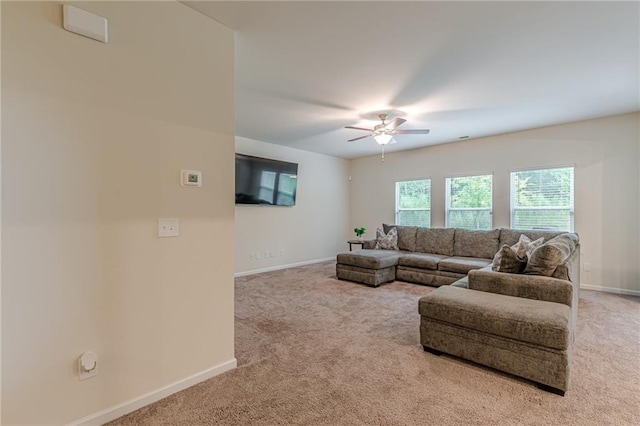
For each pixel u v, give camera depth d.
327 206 7.16
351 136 5.37
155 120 1.84
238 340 2.74
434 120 4.41
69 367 1.55
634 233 4.15
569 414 1.72
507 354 2.08
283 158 6.19
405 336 2.82
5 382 1.39
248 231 5.66
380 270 4.74
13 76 1.39
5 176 1.38
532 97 3.52
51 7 1.48
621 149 4.21
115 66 1.68
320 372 2.19
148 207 1.82
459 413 1.74
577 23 2.14
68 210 1.54
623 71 2.88
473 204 5.64
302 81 3.08
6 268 1.38
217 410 1.78
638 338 2.73
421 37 2.32
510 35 2.29
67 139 1.54
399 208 6.78
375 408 1.79
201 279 2.07
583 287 4.51
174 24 1.92
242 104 3.73
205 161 2.07
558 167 4.70
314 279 5.20
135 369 1.78
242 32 2.25
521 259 2.69
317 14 2.04
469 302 2.31
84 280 1.59
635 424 1.64
